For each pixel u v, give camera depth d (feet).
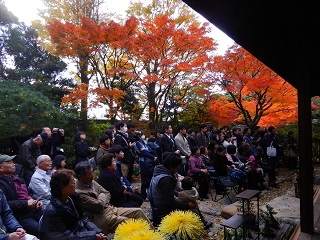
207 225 12.82
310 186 10.40
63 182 7.53
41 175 11.82
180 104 36.32
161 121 35.37
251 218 10.04
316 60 11.79
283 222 13.17
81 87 29.40
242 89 28.78
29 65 37.17
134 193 13.34
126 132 20.36
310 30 10.19
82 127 33.30
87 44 26.68
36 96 25.79
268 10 8.28
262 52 11.35
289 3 8.45
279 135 37.06
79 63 31.50
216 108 32.42
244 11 7.66
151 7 33.78
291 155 30.45
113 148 14.52
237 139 25.50
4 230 8.39
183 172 19.77
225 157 19.70
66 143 30.27
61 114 25.80
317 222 11.82
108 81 33.40
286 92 27.48
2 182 10.14
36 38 36.73
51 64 37.09
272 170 23.00
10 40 32.83
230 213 12.38
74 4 33.76
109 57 30.78
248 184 20.35
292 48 11.72
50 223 7.20
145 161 18.62
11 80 29.45
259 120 32.24
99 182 11.80
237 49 25.81
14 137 23.43
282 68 14.01
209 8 6.89
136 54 27.96
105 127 34.65
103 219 9.88
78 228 7.64
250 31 9.11
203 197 18.67
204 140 23.38
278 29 10.00
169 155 10.87
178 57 29.09
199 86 32.63
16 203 9.89
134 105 39.34
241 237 10.68
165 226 4.30
